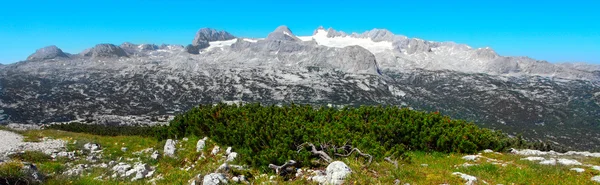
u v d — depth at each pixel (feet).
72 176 71.92
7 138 120.67
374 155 67.21
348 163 62.08
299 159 64.18
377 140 94.07
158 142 120.78
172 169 80.53
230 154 81.25
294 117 107.86
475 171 64.64
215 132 97.91
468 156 82.89
